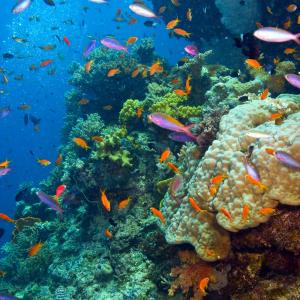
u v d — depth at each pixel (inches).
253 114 34.7
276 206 27.5
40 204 85.3
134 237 45.2
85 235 58.4
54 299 51.6
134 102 61.6
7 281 70.8
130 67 76.4
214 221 31.0
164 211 38.8
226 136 33.3
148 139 56.2
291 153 27.2
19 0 52.6
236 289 29.6
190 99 62.6
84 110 84.4
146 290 38.5
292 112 36.1
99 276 46.3
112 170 52.0
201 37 102.4
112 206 52.8
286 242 26.7
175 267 34.2
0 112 69.8
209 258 29.8
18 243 75.2
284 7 72.9
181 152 46.2
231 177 29.5
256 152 29.0
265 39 25.9
